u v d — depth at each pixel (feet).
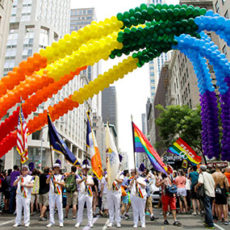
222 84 28.14
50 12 189.57
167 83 192.54
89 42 25.40
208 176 25.39
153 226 25.25
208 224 23.94
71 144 184.03
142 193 24.61
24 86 24.38
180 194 35.99
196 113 74.64
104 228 23.97
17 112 27.78
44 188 30.17
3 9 62.49
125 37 23.36
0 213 35.04
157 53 26.68
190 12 23.66
